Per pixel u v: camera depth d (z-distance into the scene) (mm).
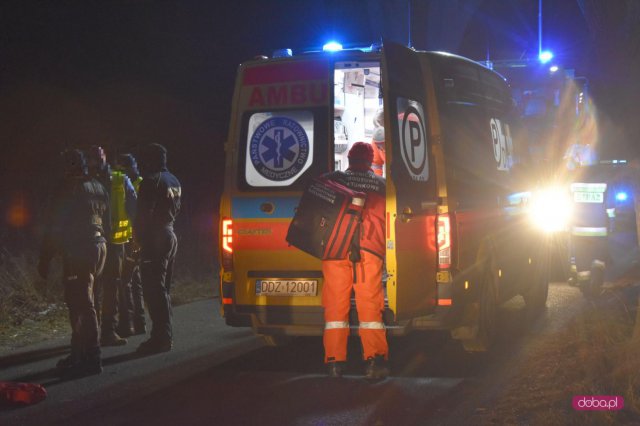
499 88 9086
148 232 8000
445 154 7191
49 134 22219
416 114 7047
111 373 7121
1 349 8203
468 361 7484
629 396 5715
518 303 10883
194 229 17812
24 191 17234
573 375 6453
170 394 6418
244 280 7309
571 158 11211
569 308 10258
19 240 13508
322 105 7234
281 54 7789
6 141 21156
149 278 8008
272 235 7219
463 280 7219
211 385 6695
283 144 7281
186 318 10000
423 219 6965
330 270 6809
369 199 6762
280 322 7215
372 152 6969
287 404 6102
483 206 7820
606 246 10852
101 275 8336
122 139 23609
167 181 8094
